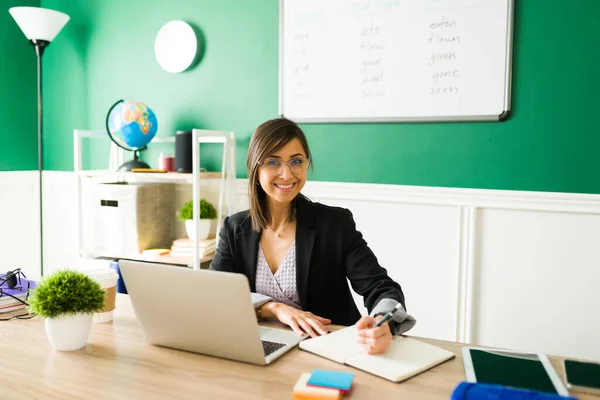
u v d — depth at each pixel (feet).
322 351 3.62
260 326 4.29
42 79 10.87
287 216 5.14
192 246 8.63
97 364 3.47
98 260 8.96
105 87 10.28
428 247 7.91
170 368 3.40
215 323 3.46
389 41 7.86
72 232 10.77
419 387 3.11
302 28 8.41
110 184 8.82
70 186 10.66
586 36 6.82
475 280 7.67
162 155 9.16
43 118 10.96
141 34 9.86
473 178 7.57
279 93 8.68
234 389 3.09
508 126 7.31
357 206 8.34
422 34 7.63
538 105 7.13
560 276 7.20
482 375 3.21
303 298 5.00
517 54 7.18
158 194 9.09
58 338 3.66
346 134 8.32
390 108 7.94
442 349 3.68
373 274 4.83
